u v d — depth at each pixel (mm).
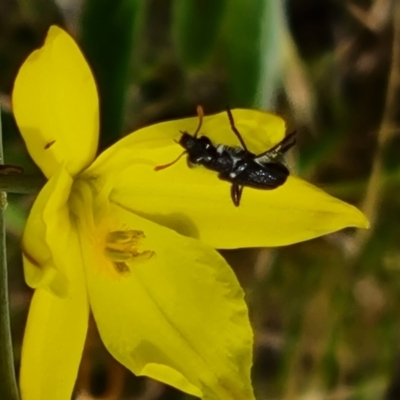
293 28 180
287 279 178
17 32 164
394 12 179
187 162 123
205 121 122
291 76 170
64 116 118
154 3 169
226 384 126
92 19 142
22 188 120
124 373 173
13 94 116
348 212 125
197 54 152
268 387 182
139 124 170
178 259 127
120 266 125
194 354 126
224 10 150
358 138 179
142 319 126
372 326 180
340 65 180
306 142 175
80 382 172
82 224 123
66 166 121
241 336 126
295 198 126
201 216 127
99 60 143
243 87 152
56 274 114
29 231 114
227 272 126
